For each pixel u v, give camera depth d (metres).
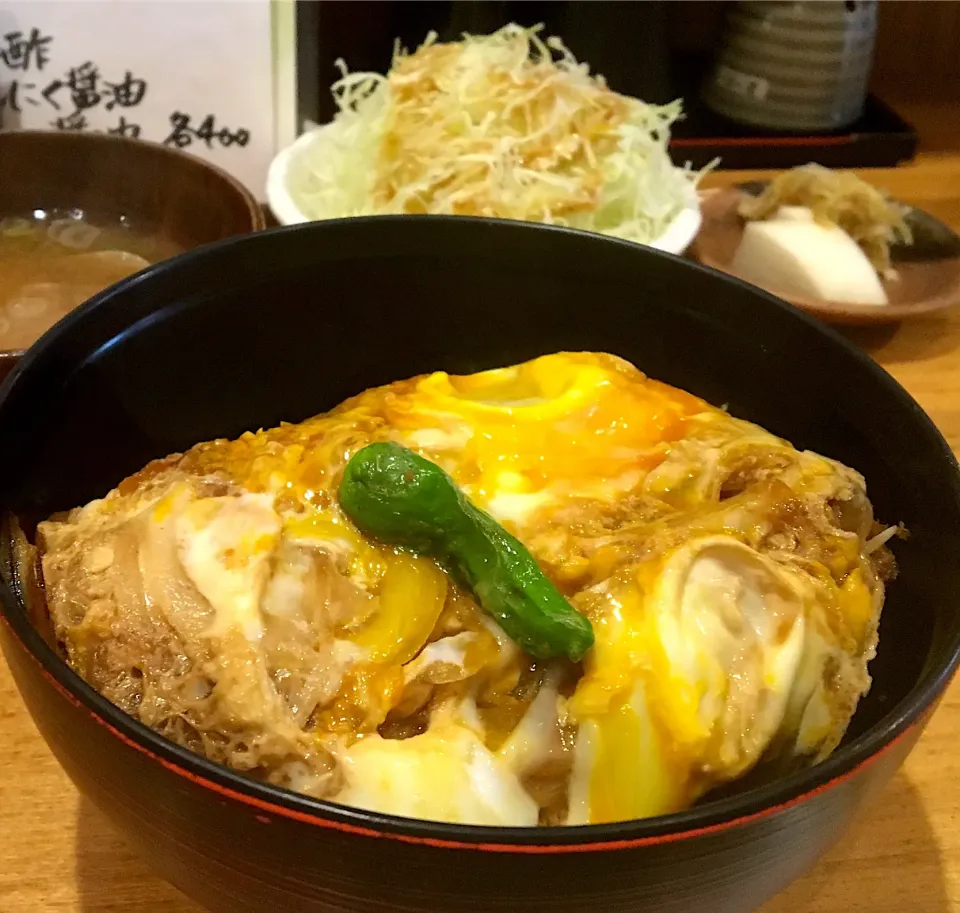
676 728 0.18
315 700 0.18
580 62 0.47
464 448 0.21
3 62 0.34
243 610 0.18
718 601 0.19
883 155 0.49
